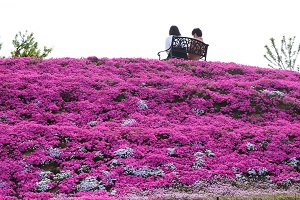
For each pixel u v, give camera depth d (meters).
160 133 22.45
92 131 22.12
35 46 44.81
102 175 19.36
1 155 20.03
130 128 22.70
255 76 30.55
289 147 22.59
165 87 26.97
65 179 19.00
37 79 25.95
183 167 20.36
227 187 18.83
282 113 26.03
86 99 25.22
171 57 31.39
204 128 23.27
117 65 29.23
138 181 19.20
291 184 20.00
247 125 24.58
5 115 22.97
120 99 25.48
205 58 32.19
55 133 21.70
